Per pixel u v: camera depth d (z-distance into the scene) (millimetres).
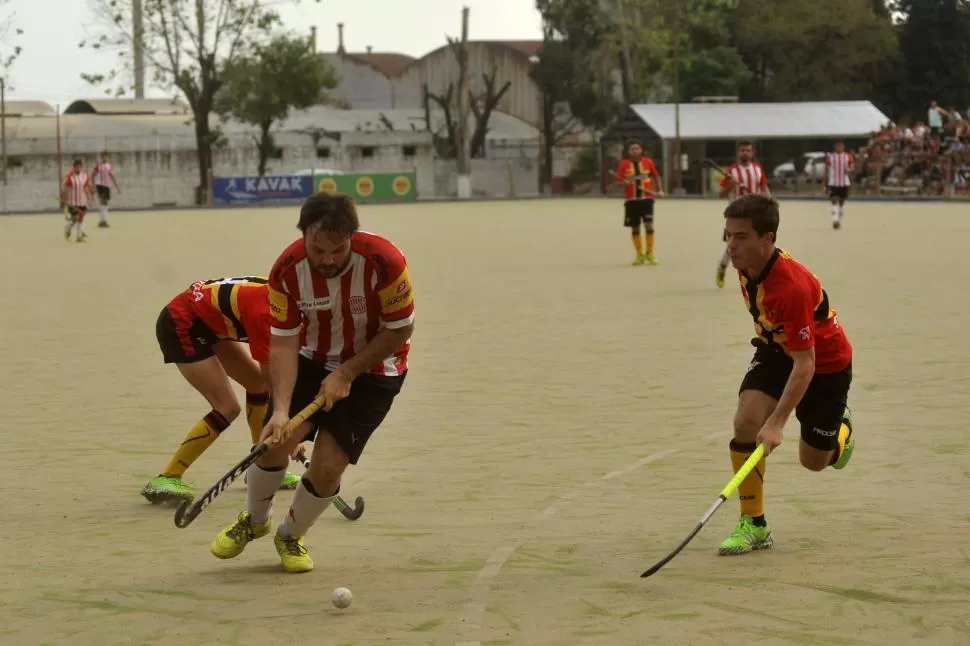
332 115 122375
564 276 32594
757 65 124875
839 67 121625
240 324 10844
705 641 7145
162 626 7625
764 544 9086
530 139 120062
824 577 8336
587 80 113688
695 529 8008
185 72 101438
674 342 20094
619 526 9828
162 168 104625
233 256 42000
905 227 50906
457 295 28234
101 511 10695
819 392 9219
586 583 8328
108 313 26000
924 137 80750
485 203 95938
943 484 10906
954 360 17391
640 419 14102
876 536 9344
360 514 10266
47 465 12453
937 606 7695
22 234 60406
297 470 12219
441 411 14859
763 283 8695
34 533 9961
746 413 9000
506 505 10570
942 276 29766
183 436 13820
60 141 100375
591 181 113500
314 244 8273
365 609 7863
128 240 53188
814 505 10336
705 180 96125
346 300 8594
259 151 107750
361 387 8820
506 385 16516
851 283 28531
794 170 97938
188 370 10922
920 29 123688
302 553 8812
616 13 112750
